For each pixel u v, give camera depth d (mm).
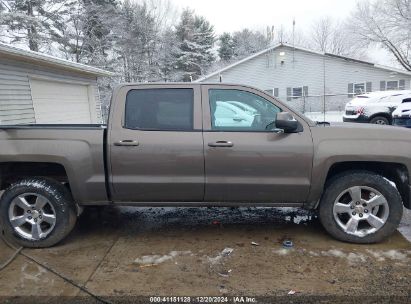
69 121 12625
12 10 24531
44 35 25656
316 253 3691
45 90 11023
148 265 3537
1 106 8898
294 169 3797
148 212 5160
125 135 3861
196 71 44000
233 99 3941
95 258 3719
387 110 14766
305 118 3898
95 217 4977
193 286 3133
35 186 3932
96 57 28875
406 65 37031
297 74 28844
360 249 3766
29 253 3879
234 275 3303
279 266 3443
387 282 3109
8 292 3094
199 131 3859
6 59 9078
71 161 3852
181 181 3855
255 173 3822
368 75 27609
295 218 4793
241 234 4266
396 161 3729
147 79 34719
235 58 51688
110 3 32312
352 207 3885
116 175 3889
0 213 4020
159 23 38656
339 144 3768
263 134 3820
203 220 4789
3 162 3986
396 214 3799
